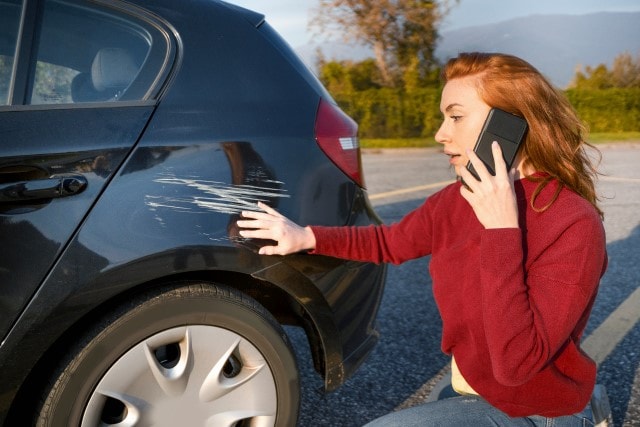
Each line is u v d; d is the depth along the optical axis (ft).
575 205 4.40
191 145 5.71
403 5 54.29
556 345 4.26
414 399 8.48
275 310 7.04
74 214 5.17
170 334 5.52
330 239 5.88
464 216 4.91
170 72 5.93
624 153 38.27
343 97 50.19
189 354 5.63
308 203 6.22
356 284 6.69
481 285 4.47
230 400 5.92
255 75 6.36
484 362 4.69
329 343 6.55
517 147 4.42
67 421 5.21
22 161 5.11
